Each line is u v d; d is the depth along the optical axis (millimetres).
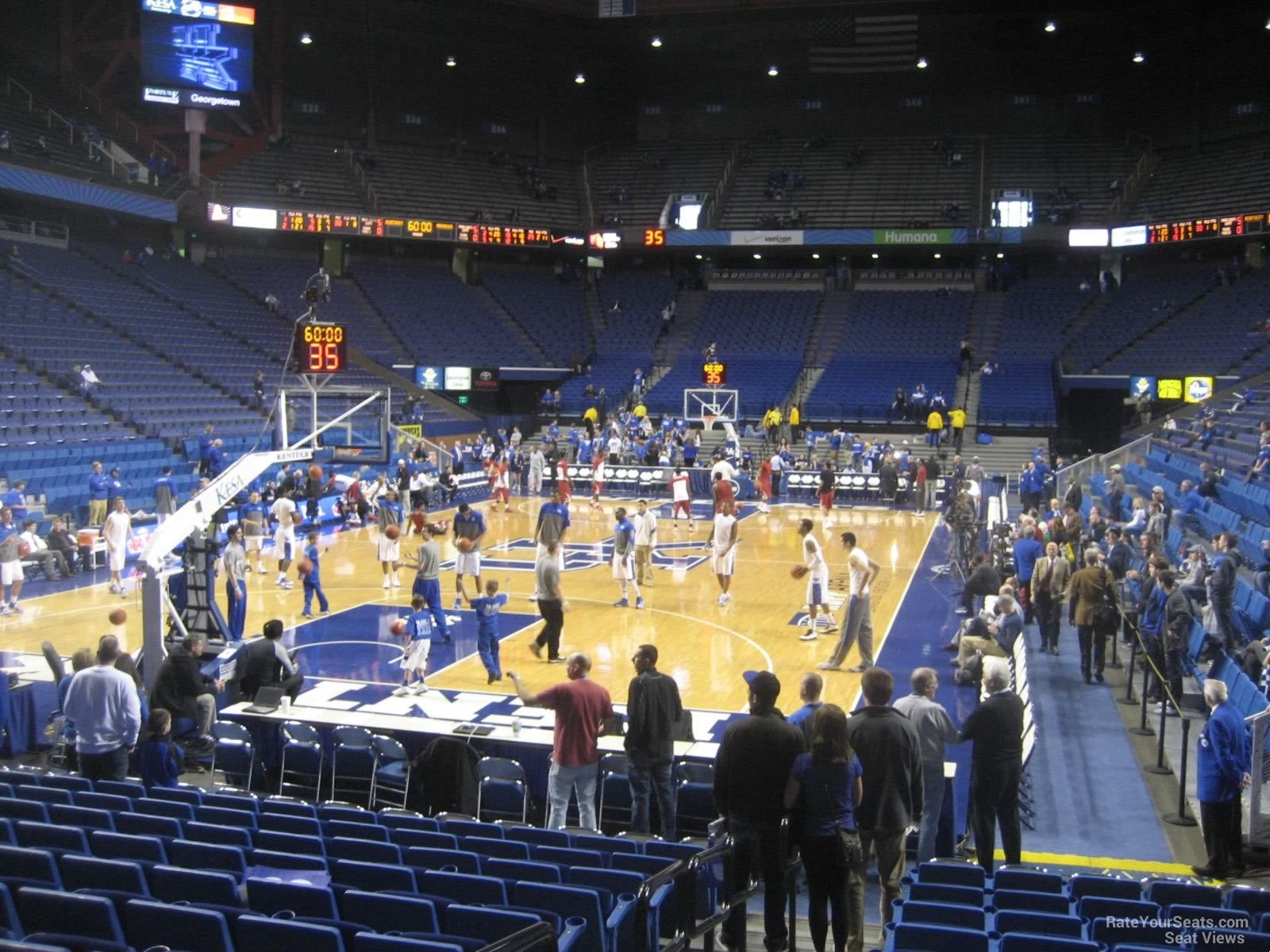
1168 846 10867
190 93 41438
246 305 44844
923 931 6234
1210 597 15180
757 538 30156
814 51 48969
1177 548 21953
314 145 49031
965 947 6160
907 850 10906
